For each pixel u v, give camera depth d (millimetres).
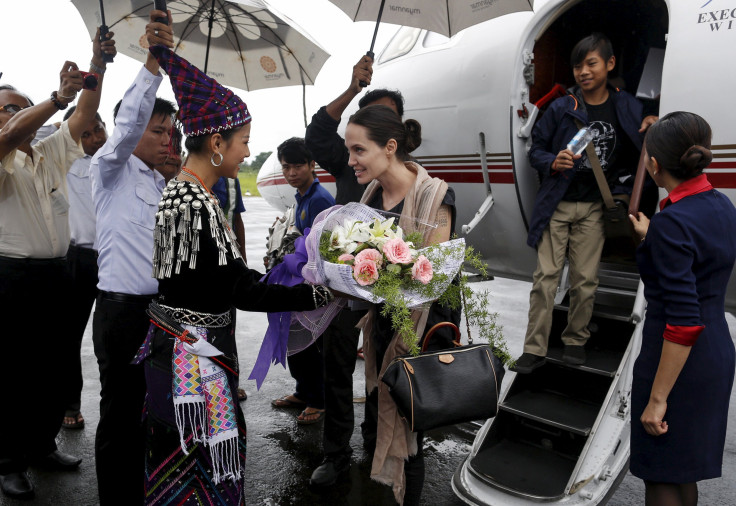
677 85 2686
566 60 3764
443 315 2129
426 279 1799
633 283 3104
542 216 2756
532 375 2889
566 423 2502
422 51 4109
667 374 1753
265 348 1962
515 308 6766
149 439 1709
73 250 3068
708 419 1815
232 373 1702
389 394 1909
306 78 3064
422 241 2033
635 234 2447
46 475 2832
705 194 1825
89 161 3094
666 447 1831
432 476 2947
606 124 2748
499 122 3385
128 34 2740
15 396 2605
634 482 2949
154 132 2344
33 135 2227
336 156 2854
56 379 2756
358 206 1997
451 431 3504
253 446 3209
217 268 1616
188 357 1625
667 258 1745
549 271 2723
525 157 3305
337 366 2719
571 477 2330
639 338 2605
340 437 2773
